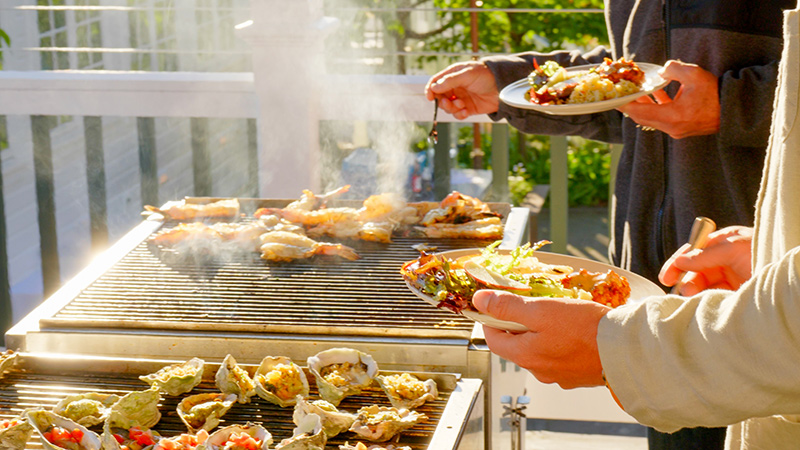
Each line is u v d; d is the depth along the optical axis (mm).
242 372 1460
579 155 8211
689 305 1028
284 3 3082
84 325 1648
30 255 4680
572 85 1904
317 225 2219
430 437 1334
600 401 2770
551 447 3027
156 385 1410
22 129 4566
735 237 1408
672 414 1011
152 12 6062
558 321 1085
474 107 2416
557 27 7199
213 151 5945
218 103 3324
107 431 1262
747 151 1958
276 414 1409
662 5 2068
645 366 1015
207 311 1712
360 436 1310
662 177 2100
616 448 3016
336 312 1703
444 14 7312
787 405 970
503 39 7305
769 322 938
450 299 1291
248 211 2402
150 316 1688
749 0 1922
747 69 1855
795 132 1109
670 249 2109
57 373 1512
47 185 3453
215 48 6699
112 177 5082
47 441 1233
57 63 5332
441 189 3441
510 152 7855
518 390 2098
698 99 1844
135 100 3340
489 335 1182
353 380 1472
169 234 2064
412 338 1592
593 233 7320
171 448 1227
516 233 2143
